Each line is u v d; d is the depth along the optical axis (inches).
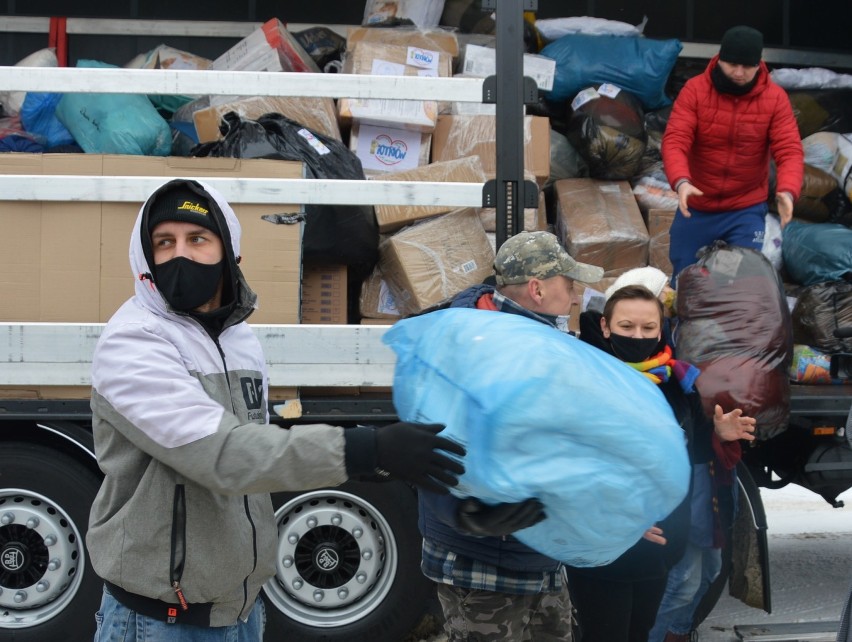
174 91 151.6
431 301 162.7
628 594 132.8
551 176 216.5
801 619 205.2
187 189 92.2
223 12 245.1
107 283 147.8
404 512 163.6
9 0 242.7
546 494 90.0
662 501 94.5
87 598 159.5
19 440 160.1
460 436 90.4
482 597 116.1
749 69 183.6
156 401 83.9
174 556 86.7
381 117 181.6
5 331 146.2
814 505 307.6
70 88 150.6
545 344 93.4
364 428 83.4
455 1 230.1
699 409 142.5
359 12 245.6
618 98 211.6
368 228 164.2
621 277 151.6
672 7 255.3
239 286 95.3
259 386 97.8
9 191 146.2
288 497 162.2
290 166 153.4
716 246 168.1
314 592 164.6
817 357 199.0
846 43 260.4
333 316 166.9
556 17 254.2
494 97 154.8
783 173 187.3
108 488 89.7
